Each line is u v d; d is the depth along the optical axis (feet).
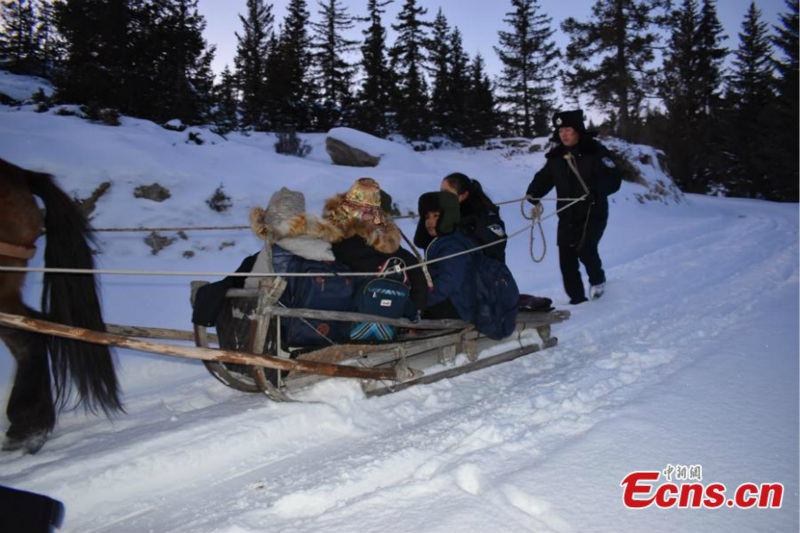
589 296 24.79
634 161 61.26
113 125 36.52
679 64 121.49
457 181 17.07
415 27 133.80
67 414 13.48
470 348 16.19
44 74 70.90
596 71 112.37
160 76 54.90
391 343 14.46
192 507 9.86
